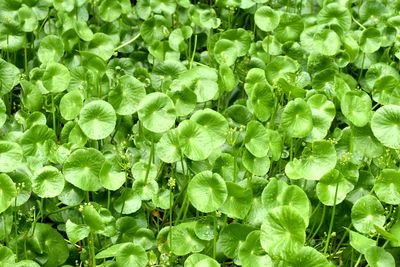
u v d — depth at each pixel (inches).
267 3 52.0
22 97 42.2
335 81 41.9
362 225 36.1
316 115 40.3
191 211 39.6
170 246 36.4
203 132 36.4
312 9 52.4
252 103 39.8
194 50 46.2
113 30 49.1
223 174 38.6
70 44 45.8
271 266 34.8
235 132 40.8
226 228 36.1
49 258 36.7
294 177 37.6
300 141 40.9
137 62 47.7
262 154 37.5
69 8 48.1
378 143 39.6
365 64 47.4
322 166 37.4
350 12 50.7
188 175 39.4
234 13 51.8
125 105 40.1
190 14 47.9
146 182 38.1
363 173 38.8
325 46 45.1
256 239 34.7
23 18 46.0
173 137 37.4
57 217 38.4
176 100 39.5
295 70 43.9
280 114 42.8
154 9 49.3
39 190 35.8
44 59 44.8
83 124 37.5
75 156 36.4
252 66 46.3
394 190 36.7
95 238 37.5
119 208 37.7
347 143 40.7
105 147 40.7
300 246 32.6
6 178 34.5
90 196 39.2
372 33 46.2
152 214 39.8
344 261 38.3
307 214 36.1
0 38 45.8
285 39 47.7
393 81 42.8
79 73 43.3
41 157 38.9
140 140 41.2
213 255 35.7
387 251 37.4
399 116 37.5
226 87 41.9
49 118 43.1
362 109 39.5
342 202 38.6
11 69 41.3
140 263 34.2
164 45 46.5
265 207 36.3
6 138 39.8
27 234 36.6
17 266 34.0
